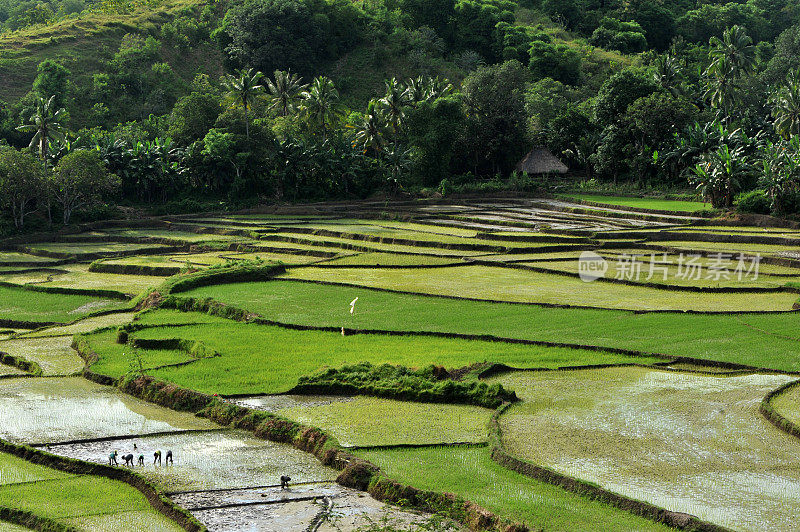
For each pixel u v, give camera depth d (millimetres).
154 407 28203
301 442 23938
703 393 27594
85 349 36156
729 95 95062
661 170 92188
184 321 40938
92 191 77750
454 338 36312
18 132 96500
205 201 89625
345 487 20953
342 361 32094
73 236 73500
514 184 94062
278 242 69812
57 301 48938
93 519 19078
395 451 22812
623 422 24656
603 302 43156
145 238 72188
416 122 97812
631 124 91625
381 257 60125
